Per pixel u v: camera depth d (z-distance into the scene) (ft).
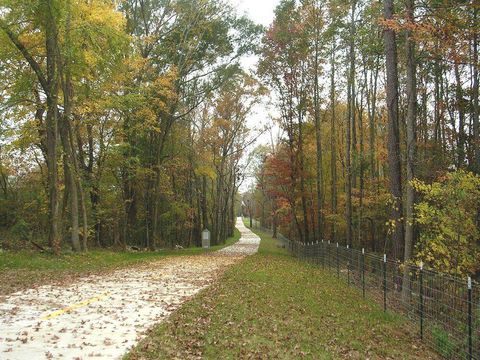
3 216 98.84
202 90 114.11
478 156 56.13
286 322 30.91
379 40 66.85
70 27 62.90
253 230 327.47
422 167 50.03
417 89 75.87
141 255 90.17
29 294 37.93
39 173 104.99
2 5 58.08
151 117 95.04
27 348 22.21
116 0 71.56
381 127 109.70
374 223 98.12
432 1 37.37
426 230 37.68
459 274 33.55
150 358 21.22
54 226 67.10
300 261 91.97
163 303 35.78
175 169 132.26
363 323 33.14
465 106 66.08
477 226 34.45
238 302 37.32
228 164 178.09
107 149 91.97
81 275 52.60
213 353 22.62
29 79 67.92
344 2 80.59
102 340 24.11
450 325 27.17
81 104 80.23
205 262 80.69
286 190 111.65
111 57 70.64
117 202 108.47
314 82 100.58
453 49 37.88
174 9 109.60
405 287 36.70
